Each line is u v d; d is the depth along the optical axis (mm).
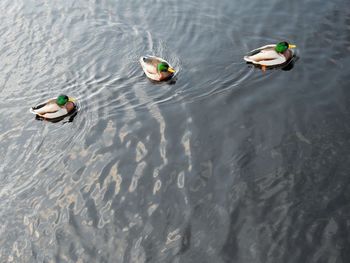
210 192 11844
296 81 15359
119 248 10766
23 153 13734
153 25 19266
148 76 16250
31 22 20172
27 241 11117
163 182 12219
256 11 19234
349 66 15664
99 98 15625
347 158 12398
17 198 12250
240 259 10305
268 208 11320
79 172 12805
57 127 14578
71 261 10602
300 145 12945
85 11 20641
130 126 14203
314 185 11773
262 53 16094
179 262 10344
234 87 15398
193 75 16188
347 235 10562
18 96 16156
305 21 18156
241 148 13039
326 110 14039
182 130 13844
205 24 18906
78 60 17672
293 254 10312
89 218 11492
